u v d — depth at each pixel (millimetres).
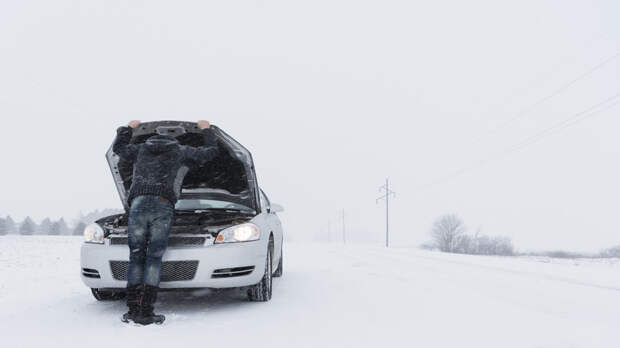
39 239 23344
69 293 4832
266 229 4348
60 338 2826
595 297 5066
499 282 6379
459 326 3273
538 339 2934
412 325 3273
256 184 4629
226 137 4152
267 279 4238
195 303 4152
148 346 2643
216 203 5160
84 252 3814
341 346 2680
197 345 2670
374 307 3973
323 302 4219
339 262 9375
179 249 3666
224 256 3723
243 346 2658
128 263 3660
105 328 3107
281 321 3367
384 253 14109
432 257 12578
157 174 3514
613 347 2744
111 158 4312
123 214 4539
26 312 3705
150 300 3299
